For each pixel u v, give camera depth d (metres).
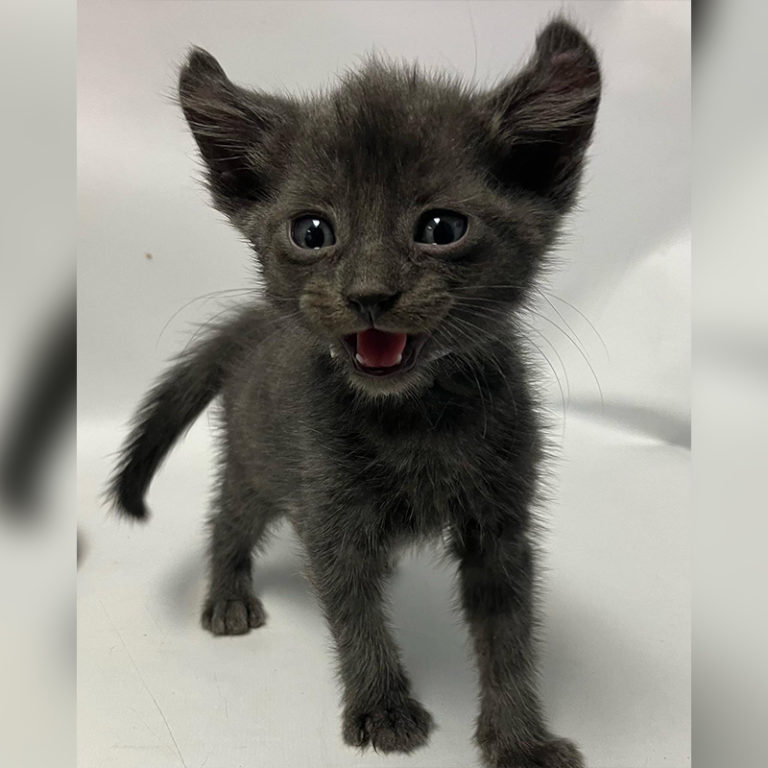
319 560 0.18
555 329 0.28
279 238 0.16
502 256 0.15
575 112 0.16
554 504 0.26
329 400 0.17
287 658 0.21
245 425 0.21
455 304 0.15
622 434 0.30
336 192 0.15
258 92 0.18
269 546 0.25
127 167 0.29
